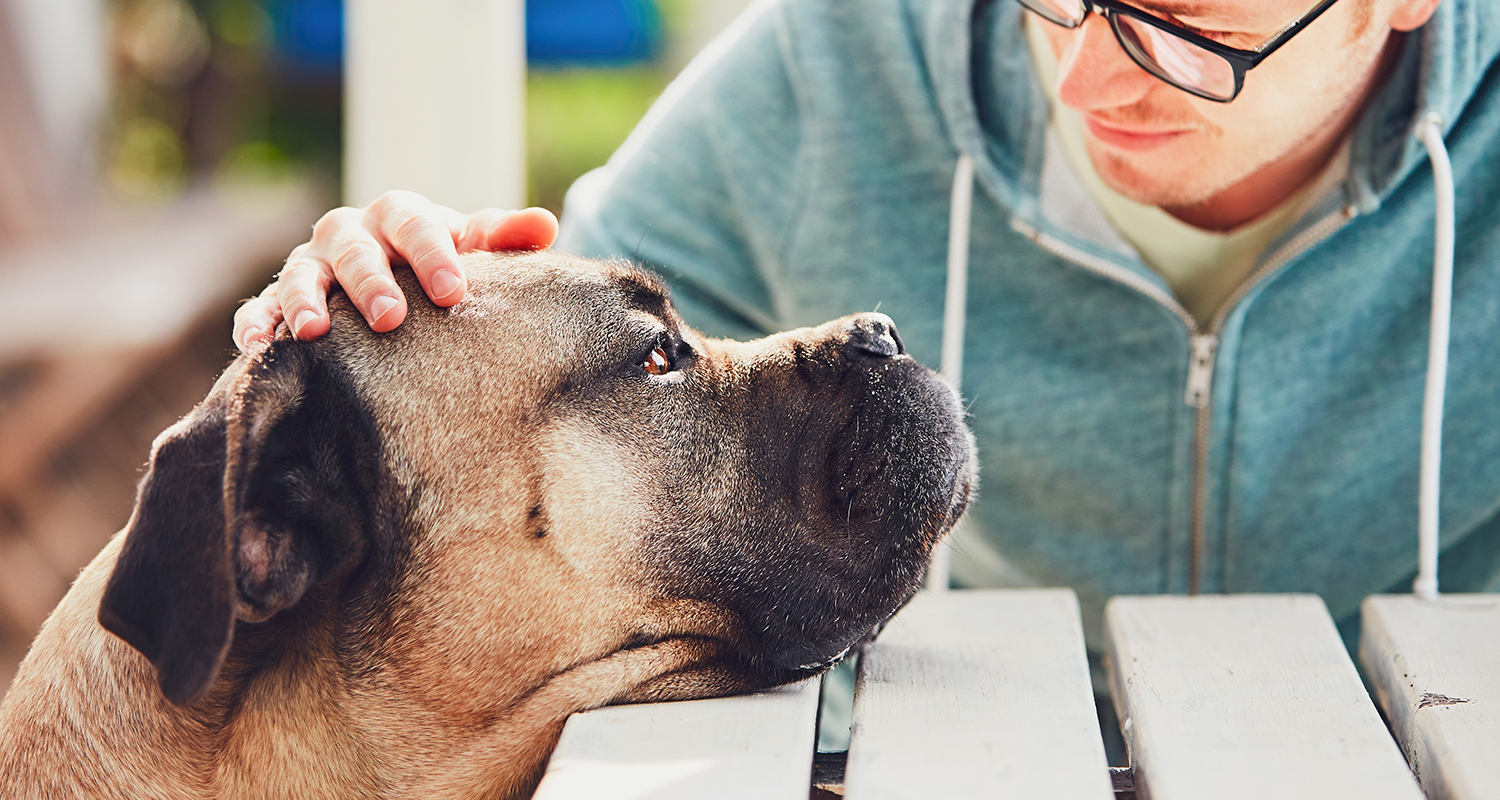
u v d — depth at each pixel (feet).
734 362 5.90
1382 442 7.39
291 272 5.50
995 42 7.73
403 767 5.24
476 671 5.24
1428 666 5.10
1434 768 4.42
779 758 4.51
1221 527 7.59
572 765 4.48
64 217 25.58
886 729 4.61
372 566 5.21
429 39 10.23
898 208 7.94
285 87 32.94
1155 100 6.45
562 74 25.96
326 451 5.15
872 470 5.70
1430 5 6.19
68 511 16.52
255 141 32.86
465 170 10.37
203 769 5.11
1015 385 7.81
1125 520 7.77
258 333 5.53
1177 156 6.69
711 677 5.43
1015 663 5.31
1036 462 7.85
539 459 5.36
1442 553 7.80
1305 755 4.32
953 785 4.16
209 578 4.41
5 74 24.16
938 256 7.95
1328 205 6.73
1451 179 6.35
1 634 15.11
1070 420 7.70
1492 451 7.32
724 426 5.66
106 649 5.22
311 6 31.60
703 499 5.55
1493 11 6.61
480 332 5.43
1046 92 7.53
